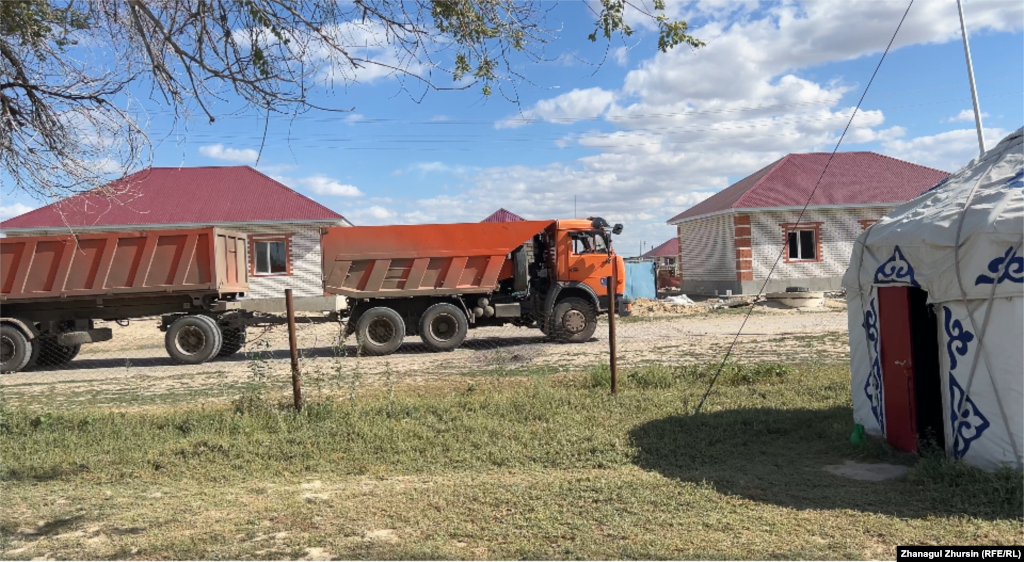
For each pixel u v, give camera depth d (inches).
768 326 764.0
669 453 272.8
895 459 255.4
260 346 689.6
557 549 176.7
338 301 615.8
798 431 302.0
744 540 180.1
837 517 196.5
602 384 399.2
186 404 404.5
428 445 287.6
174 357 608.7
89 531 199.9
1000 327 222.5
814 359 511.2
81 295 596.4
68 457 285.6
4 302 599.2
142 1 212.8
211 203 1096.8
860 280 288.2
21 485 251.9
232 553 178.9
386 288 626.5
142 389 482.9
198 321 605.9
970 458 231.6
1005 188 234.2
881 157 1256.8
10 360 598.9
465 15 216.8
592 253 652.1
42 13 228.1
